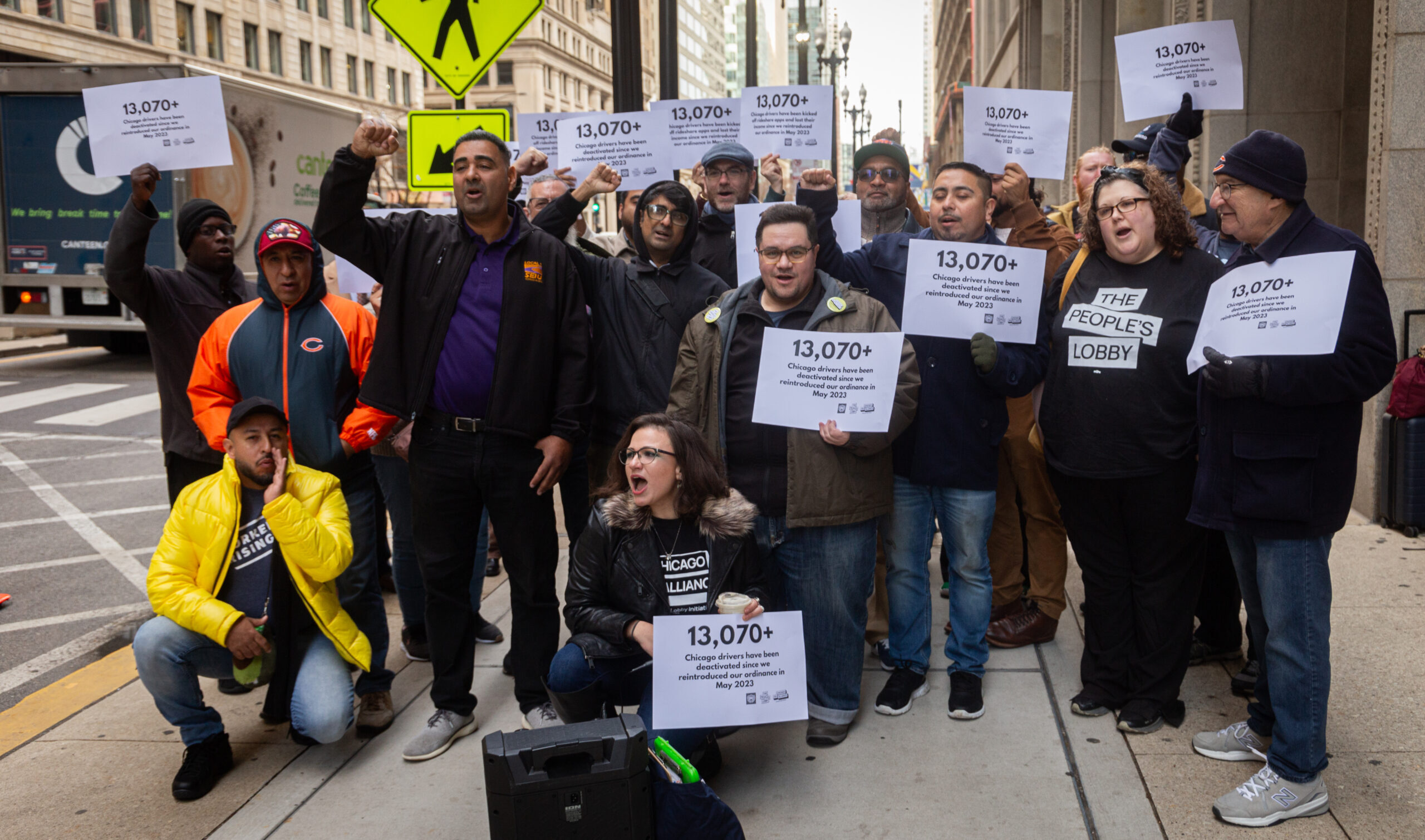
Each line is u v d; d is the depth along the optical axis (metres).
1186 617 3.80
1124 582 3.90
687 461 3.43
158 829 3.35
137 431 11.33
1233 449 3.22
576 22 86.56
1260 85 8.58
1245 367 3.07
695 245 5.44
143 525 7.69
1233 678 4.18
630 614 3.44
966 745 3.78
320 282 4.16
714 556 3.46
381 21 5.16
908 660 4.16
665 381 4.36
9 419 12.01
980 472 3.97
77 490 8.80
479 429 3.75
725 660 3.21
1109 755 3.64
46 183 14.27
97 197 14.23
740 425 3.78
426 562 3.87
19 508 8.23
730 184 5.38
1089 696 3.97
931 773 3.58
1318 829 3.10
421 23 5.15
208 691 4.55
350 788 3.60
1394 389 5.83
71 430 11.44
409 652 4.84
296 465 3.82
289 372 4.01
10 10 29.27
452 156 5.23
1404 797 3.23
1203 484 3.36
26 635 5.47
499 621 5.30
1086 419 3.76
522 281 3.76
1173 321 3.64
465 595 3.94
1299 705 3.14
